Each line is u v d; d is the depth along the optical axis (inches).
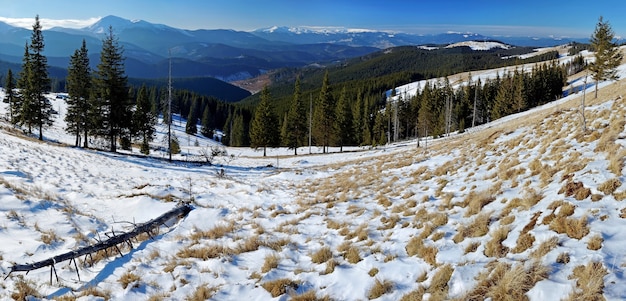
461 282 244.1
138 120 1977.1
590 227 242.8
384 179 726.5
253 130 2153.1
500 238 282.7
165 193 729.6
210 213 592.1
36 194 607.8
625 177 290.0
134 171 1090.1
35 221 490.9
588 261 210.4
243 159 1978.3
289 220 526.9
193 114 5073.8
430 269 282.7
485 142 780.6
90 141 1930.4
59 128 2507.4
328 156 1878.7
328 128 2224.4
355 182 768.3
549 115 764.0
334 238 419.8
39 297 319.0
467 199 414.0
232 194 773.9
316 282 311.1
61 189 705.0
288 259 371.9
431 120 2632.9
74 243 442.9
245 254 396.2
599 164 333.1
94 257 418.6
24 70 1577.3
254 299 297.7
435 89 3304.6
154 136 3026.6
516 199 341.4
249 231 485.4
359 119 3243.1
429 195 497.4
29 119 1557.6
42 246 420.8
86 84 1544.0
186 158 1863.9
